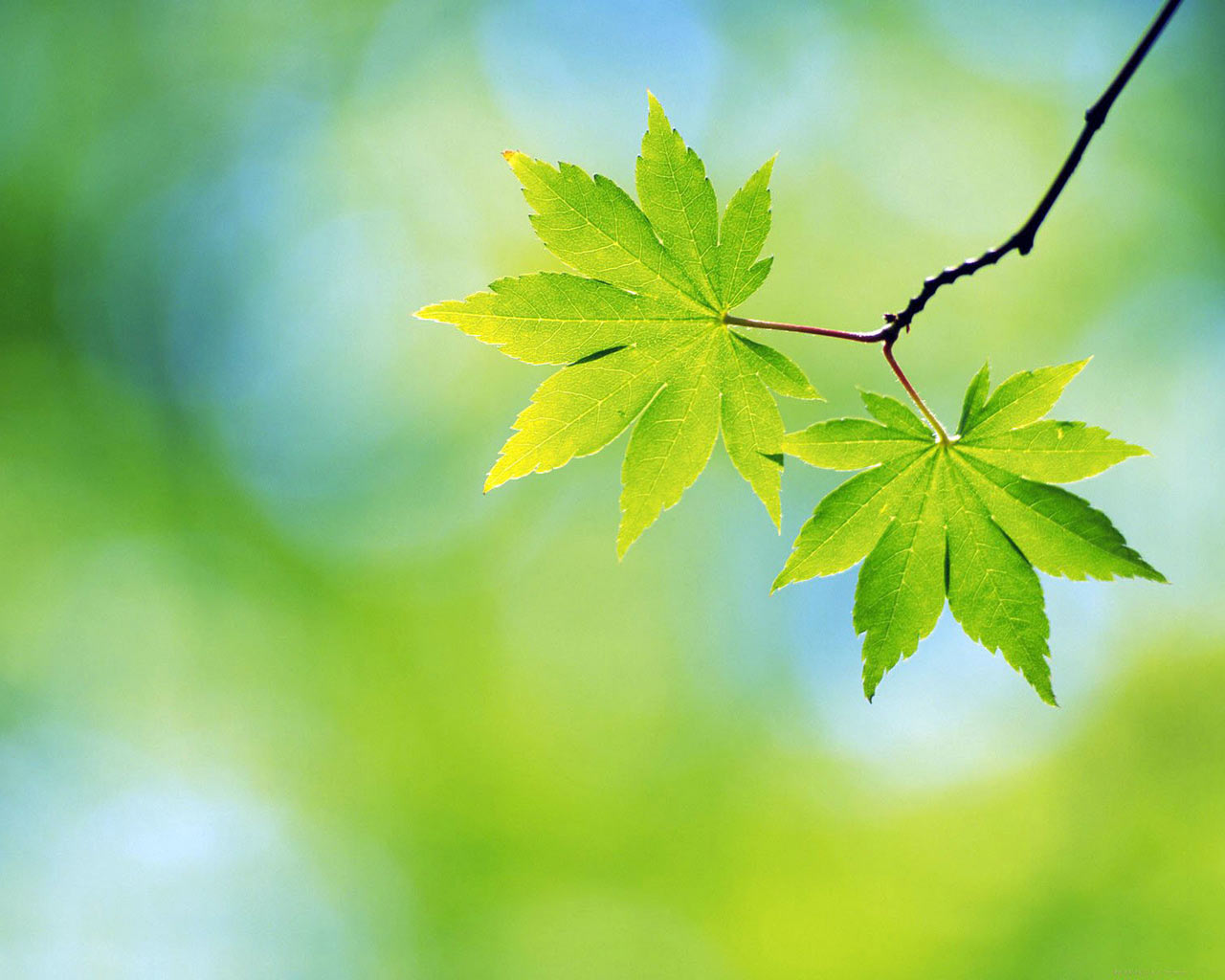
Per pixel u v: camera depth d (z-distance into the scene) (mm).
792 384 2197
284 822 10602
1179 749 8703
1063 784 9336
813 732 10734
